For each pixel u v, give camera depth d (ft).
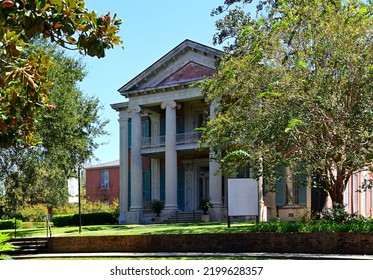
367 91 53.36
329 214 59.31
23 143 23.93
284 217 94.07
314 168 59.06
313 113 54.65
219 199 104.99
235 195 62.95
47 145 90.94
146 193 125.59
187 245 56.70
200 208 112.47
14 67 20.48
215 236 55.62
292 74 55.21
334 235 50.49
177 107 113.19
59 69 91.15
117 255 54.85
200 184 120.98
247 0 82.69
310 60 55.62
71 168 98.53
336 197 60.64
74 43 21.52
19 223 127.13
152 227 82.48
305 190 93.50
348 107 54.29
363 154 55.57
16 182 95.45
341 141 55.42
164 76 114.11
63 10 20.11
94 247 61.26
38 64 21.88
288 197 94.79
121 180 124.36
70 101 91.35
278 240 52.80
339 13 55.36
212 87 66.33
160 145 116.26
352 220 57.31
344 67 52.85
